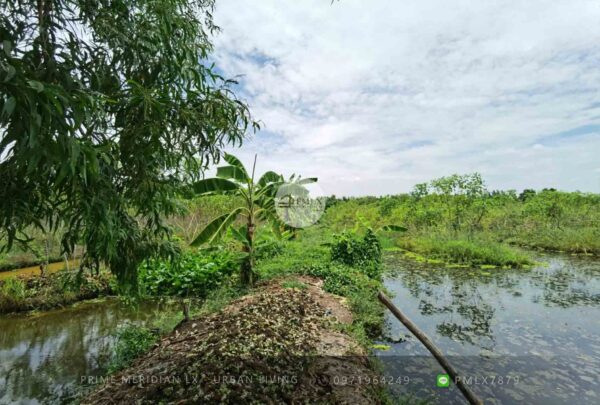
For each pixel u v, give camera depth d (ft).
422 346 16.51
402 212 58.13
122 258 8.68
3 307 22.15
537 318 20.45
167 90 7.89
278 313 16.37
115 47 7.19
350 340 14.92
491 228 55.42
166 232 9.39
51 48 6.19
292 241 42.86
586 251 42.29
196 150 8.11
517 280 29.73
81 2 6.72
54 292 23.94
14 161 5.26
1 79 4.15
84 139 5.87
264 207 26.58
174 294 25.52
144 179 7.63
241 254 24.75
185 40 8.76
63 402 12.45
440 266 36.45
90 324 20.56
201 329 14.62
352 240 31.45
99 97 6.23
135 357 13.83
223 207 41.14
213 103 7.66
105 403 9.87
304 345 13.17
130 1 7.51
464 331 18.52
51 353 16.70
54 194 6.89
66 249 7.06
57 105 4.47
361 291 22.99
